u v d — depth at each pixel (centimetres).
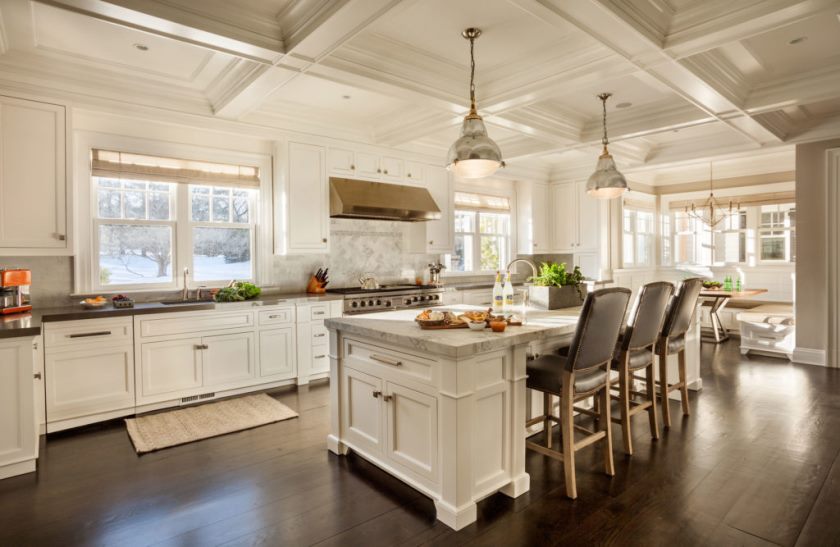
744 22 249
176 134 418
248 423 343
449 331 246
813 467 267
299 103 434
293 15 262
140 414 361
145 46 313
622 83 380
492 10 270
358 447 278
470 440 218
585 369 245
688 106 419
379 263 570
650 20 259
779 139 495
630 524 214
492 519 220
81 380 334
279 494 242
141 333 359
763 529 209
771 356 551
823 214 502
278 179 462
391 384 251
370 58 309
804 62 345
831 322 502
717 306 643
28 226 324
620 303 251
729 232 729
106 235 394
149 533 208
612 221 695
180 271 429
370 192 500
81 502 234
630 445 288
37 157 327
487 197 683
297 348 445
